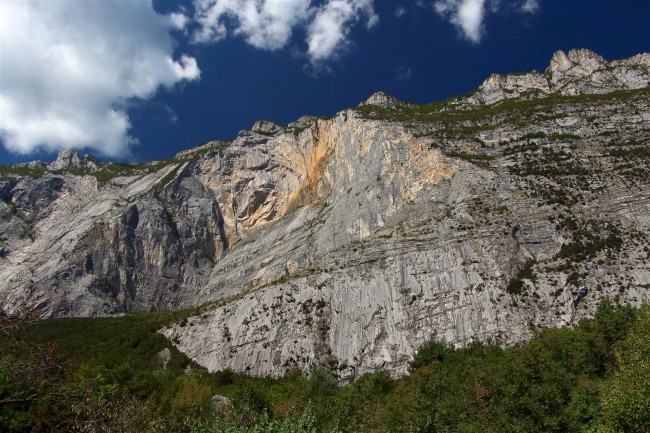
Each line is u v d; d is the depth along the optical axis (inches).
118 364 3270.2
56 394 799.1
